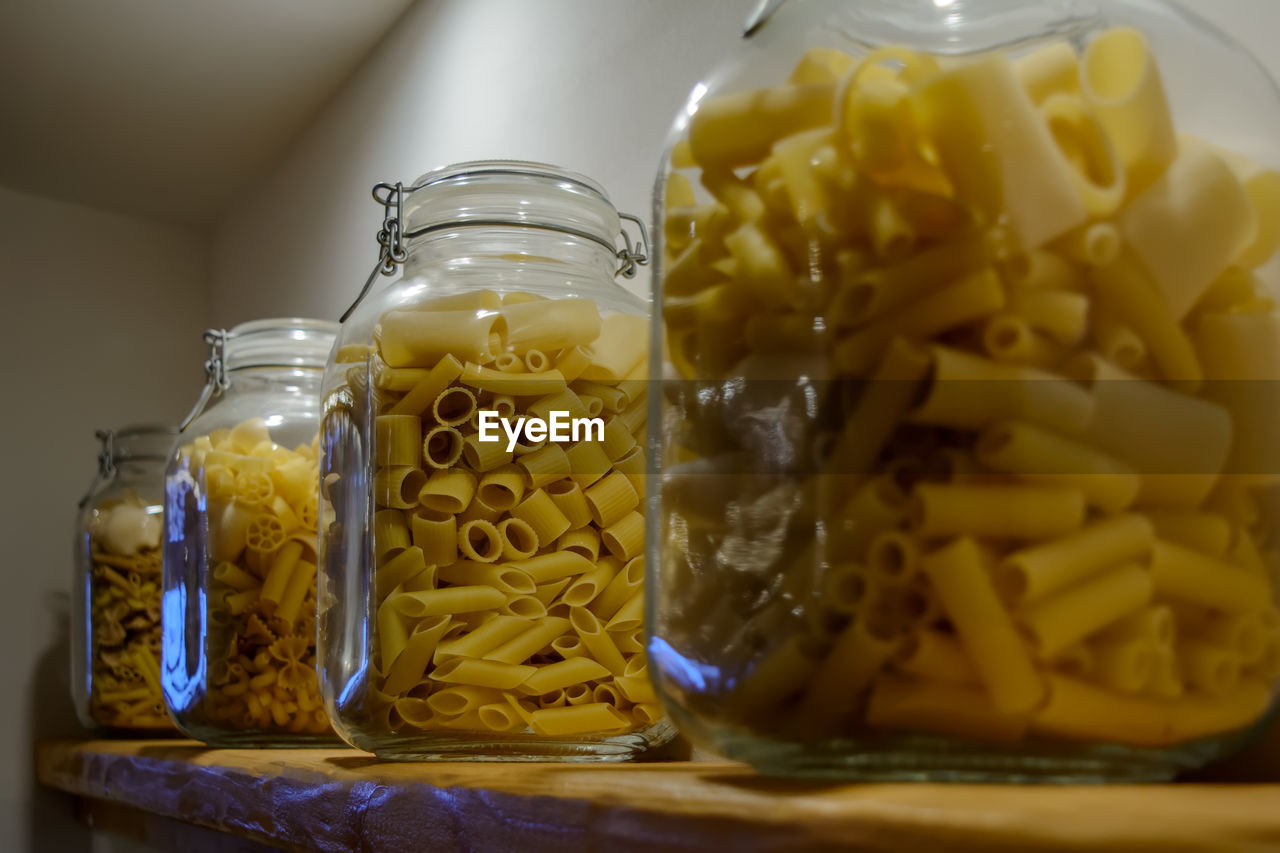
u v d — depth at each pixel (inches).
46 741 62.3
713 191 17.3
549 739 24.3
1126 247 14.0
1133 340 13.7
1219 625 14.3
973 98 13.7
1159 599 13.8
